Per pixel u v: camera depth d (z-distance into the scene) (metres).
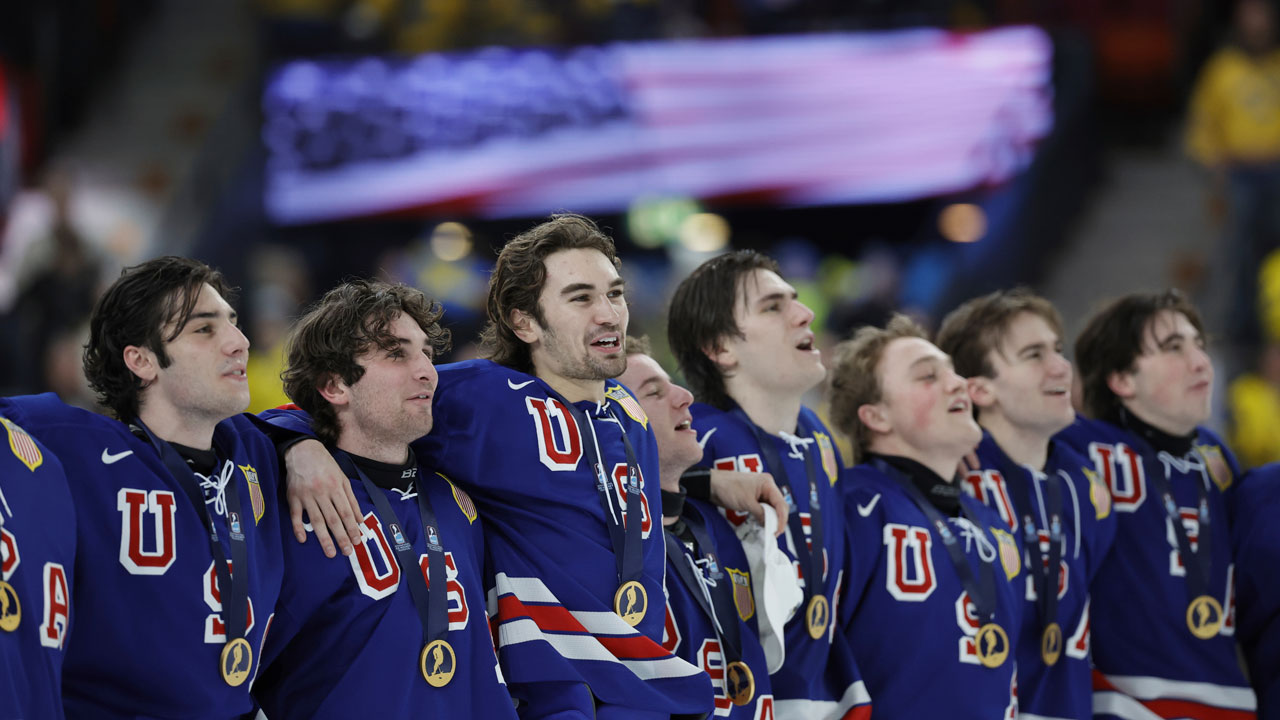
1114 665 15.09
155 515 9.84
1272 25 39.88
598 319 11.60
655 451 12.25
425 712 10.48
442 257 46.56
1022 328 14.80
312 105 46.38
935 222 45.09
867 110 45.06
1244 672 15.70
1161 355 15.34
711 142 45.78
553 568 11.31
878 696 13.31
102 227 46.97
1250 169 37.38
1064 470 15.05
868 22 45.97
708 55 45.62
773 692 12.68
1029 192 43.91
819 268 49.16
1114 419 15.89
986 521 14.20
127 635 9.62
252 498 10.48
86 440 9.84
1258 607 15.31
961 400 13.92
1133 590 15.06
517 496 11.45
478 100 46.03
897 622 13.35
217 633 9.91
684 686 11.31
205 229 45.34
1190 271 43.38
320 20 47.25
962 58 44.62
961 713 13.18
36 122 49.09
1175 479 15.38
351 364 10.91
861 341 14.76
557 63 45.88
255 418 11.30
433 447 11.62
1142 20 49.06
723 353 13.47
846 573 13.60
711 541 12.76
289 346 11.51
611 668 11.11
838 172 45.28
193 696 9.77
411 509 11.10
